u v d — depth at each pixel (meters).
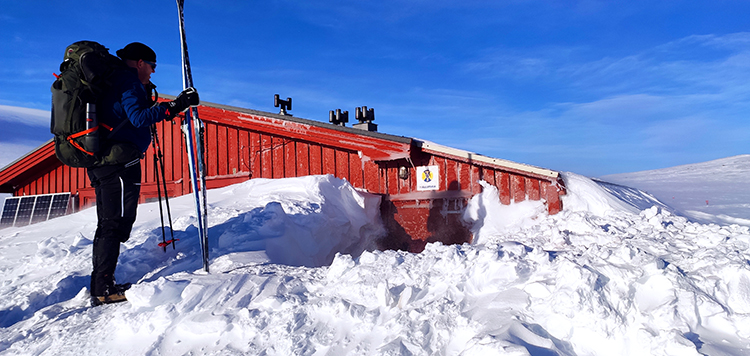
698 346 1.42
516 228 6.54
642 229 4.29
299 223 5.32
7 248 4.89
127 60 2.96
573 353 1.59
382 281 2.32
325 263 5.61
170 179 10.23
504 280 2.22
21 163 11.62
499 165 7.01
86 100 2.62
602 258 2.28
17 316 2.81
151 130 3.18
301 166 8.88
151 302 2.30
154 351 2.01
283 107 9.90
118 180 2.78
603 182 8.30
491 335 1.62
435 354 1.70
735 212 8.41
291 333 1.99
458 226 7.39
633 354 1.50
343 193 7.18
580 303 1.69
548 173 6.59
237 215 5.12
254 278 2.62
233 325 2.10
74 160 2.70
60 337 2.22
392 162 8.09
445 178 7.59
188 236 4.20
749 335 1.48
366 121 9.84
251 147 9.43
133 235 4.59
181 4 2.99
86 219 6.22
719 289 1.75
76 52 2.63
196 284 2.46
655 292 1.78
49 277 3.39
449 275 2.34
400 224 7.89
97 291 2.70
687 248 2.70
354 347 1.85
